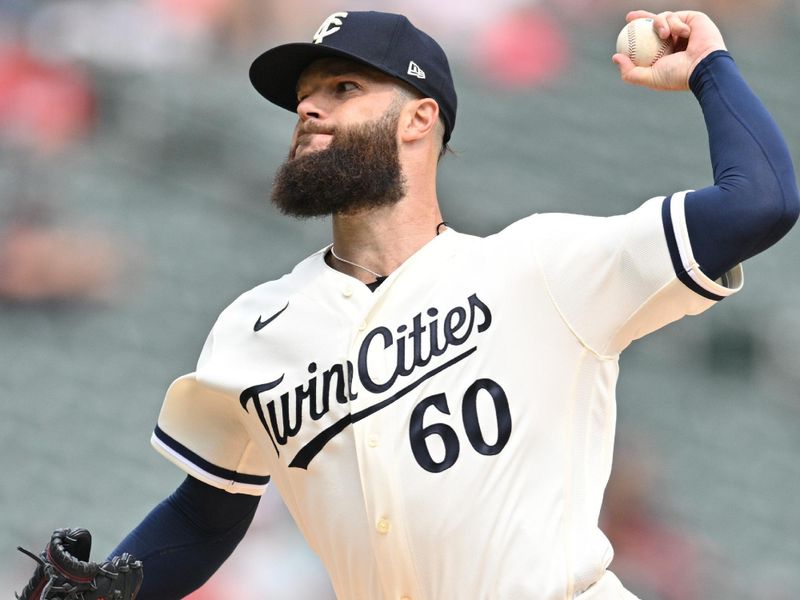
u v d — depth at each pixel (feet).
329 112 33.27
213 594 87.25
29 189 120.16
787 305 130.11
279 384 31.91
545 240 30.83
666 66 32.53
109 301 116.67
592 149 143.95
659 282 29.58
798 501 114.01
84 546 31.89
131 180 126.00
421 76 33.35
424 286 31.42
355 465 30.63
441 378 30.17
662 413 120.16
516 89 146.20
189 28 135.74
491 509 29.27
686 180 143.84
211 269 121.19
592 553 29.40
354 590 31.86
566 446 30.12
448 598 29.66
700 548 107.55
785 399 123.95
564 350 30.30
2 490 99.76
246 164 130.21
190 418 35.14
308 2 138.41
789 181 29.55
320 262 33.53
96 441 105.50
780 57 159.22
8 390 108.06
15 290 114.83
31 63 127.24
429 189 33.78
